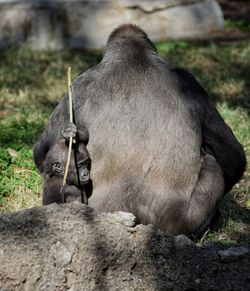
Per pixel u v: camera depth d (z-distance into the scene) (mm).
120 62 16781
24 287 14445
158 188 16344
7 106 29188
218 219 19453
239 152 17906
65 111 16859
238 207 20812
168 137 16297
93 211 15180
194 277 15297
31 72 34219
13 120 27031
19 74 33812
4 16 38031
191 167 16625
